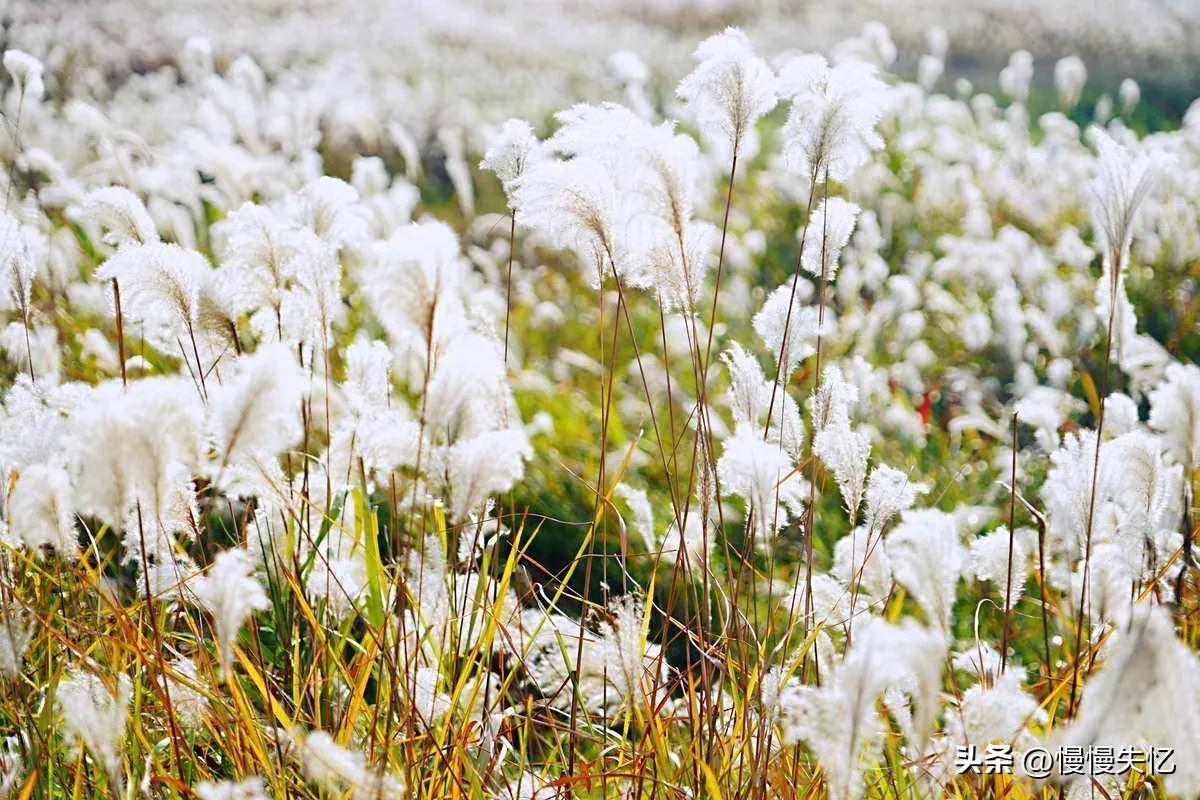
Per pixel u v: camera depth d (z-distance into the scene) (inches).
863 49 413.1
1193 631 115.9
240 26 822.5
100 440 76.3
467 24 959.6
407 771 90.0
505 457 84.2
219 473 81.1
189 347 120.0
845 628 112.8
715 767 104.3
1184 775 68.9
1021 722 88.3
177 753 94.6
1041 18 1023.6
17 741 100.3
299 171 298.0
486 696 105.1
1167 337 290.7
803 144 117.0
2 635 95.7
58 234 238.7
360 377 118.5
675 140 105.0
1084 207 372.5
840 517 196.9
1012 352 265.6
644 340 285.1
